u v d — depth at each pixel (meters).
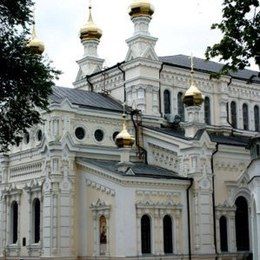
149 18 62.75
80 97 60.41
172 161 55.66
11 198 59.97
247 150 57.84
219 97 67.19
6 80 33.22
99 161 54.72
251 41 23.08
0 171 61.53
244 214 57.41
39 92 34.81
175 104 63.50
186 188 53.59
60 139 53.66
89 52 69.75
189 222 53.16
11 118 35.16
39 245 54.50
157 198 51.50
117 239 49.34
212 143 55.19
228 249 55.16
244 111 70.12
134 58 61.41
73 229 53.25
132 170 50.44
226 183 56.12
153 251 50.31
